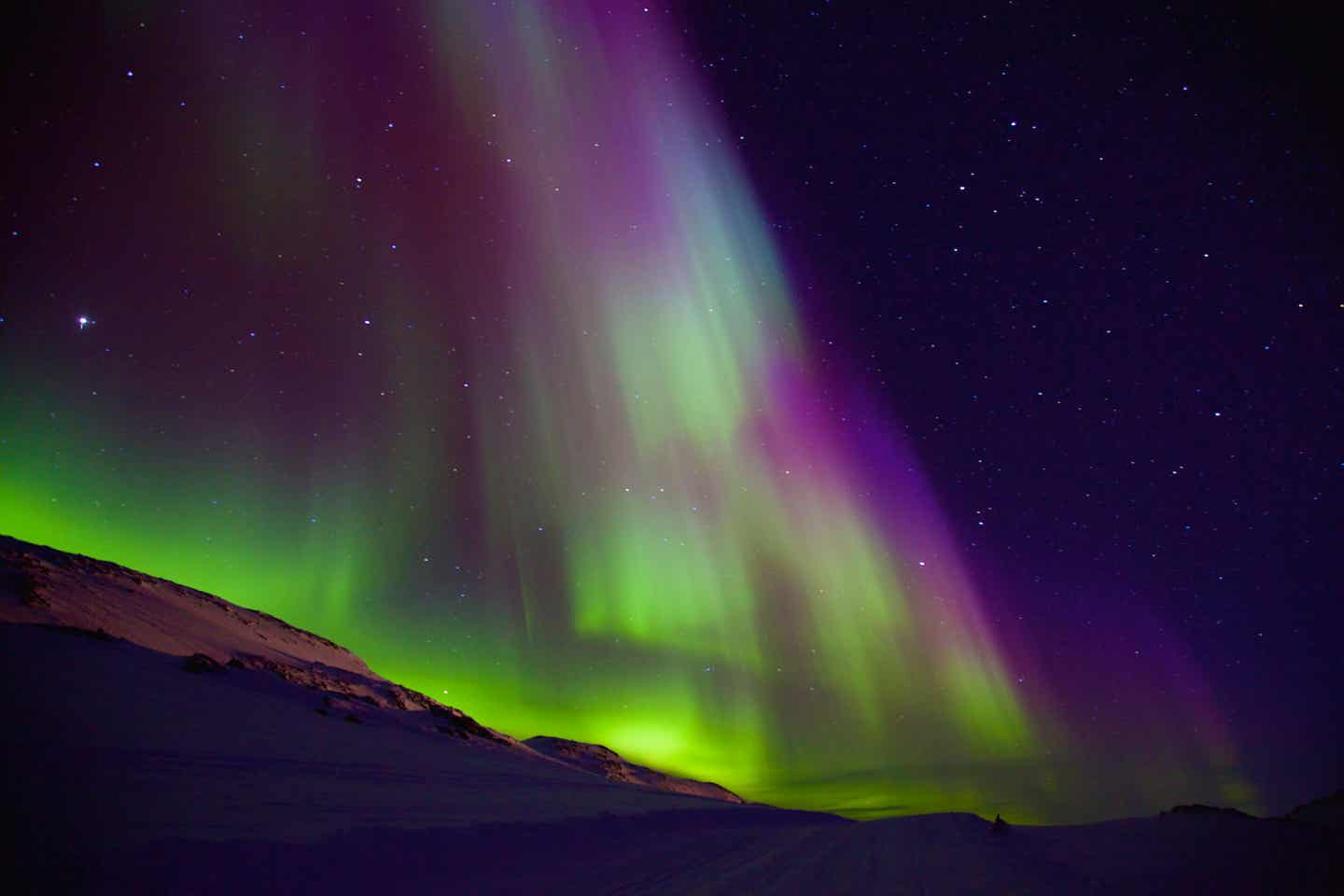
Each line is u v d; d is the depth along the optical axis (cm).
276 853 605
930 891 657
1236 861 711
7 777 650
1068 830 1127
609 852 873
